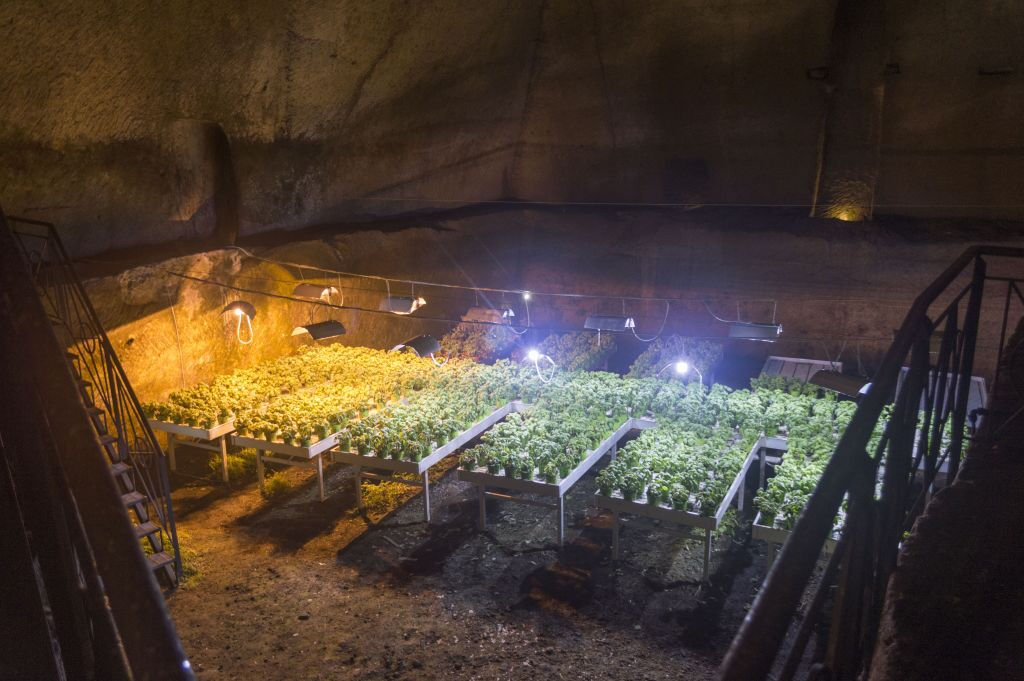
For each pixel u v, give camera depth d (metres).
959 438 4.93
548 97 17.98
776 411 11.72
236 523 10.93
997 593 3.28
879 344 15.72
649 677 7.62
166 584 9.29
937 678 2.87
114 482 1.63
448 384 13.74
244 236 14.18
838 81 15.70
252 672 7.84
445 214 17.97
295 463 11.46
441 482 12.05
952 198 16.69
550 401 12.77
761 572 9.38
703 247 16.81
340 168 15.27
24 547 2.18
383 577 9.52
